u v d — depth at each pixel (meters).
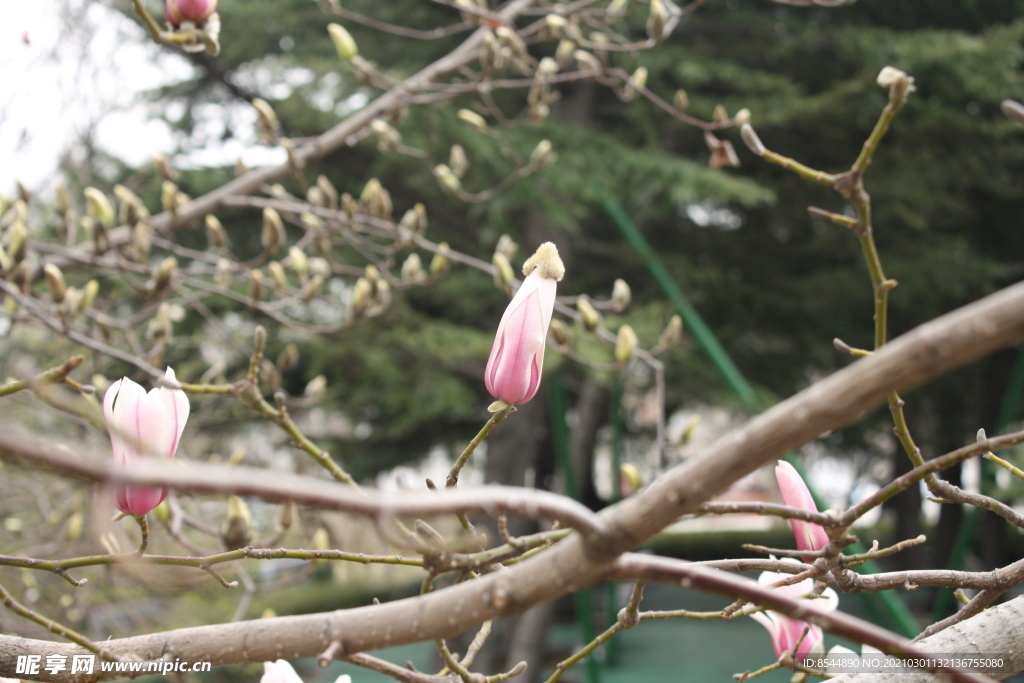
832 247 9.52
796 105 8.22
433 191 8.66
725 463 0.50
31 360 3.98
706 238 9.90
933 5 9.45
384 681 6.70
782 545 15.65
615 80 3.40
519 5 3.56
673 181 7.98
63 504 4.24
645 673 8.38
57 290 2.36
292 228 8.98
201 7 1.74
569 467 8.00
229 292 3.05
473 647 1.13
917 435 12.90
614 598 7.32
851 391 0.46
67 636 0.89
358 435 11.56
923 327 0.45
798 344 10.23
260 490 0.47
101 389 2.74
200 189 8.48
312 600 12.14
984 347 0.43
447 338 8.25
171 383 1.07
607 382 7.59
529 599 0.60
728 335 9.65
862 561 1.07
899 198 8.95
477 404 10.40
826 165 9.27
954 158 9.24
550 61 3.40
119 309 6.08
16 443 0.44
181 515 1.87
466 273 8.85
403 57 8.97
